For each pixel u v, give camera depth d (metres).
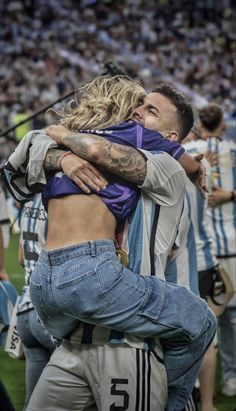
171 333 3.10
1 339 4.76
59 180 3.20
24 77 28.00
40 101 24.81
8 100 25.03
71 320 3.13
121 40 34.16
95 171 3.15
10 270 11.60
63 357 3.24
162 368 3.19
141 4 37.69
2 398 3.20
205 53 33.06
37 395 3.27
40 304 3.15
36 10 35.88
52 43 32.50
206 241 5.23
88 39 33.34
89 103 3.38
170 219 3.25
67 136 3.21
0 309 4.71
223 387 5.92
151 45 34.09
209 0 37.47
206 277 5.24
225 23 36.31
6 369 6.80
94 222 3.12
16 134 18.61
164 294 3.11
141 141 3.23
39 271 3.15
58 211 3.19
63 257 3.08
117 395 3.12
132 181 3.14
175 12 37.25
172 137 3.45
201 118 5.87
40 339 4.11
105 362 3.12
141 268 3.19
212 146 5.85
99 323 3.06
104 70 5.46
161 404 3.19
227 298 5.37
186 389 3.27
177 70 31.59
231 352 5.87
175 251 3.62
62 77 28.00
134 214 3.20
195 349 3.21
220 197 5.80
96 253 3.06
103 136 3.22
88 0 37.22
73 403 3.25
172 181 3.20
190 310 3.14
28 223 4.25
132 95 3.38
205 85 30.00
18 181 3.36
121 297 3.03
